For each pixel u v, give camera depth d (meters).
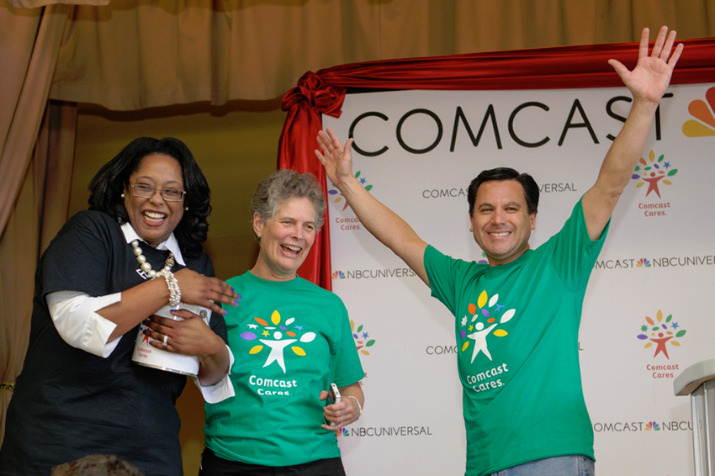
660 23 3.97
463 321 2.95
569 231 2.84
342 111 3.88
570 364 2.75
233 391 2.46
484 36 4.01
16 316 4.12
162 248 2.41
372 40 4.14
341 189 3.29
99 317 2.09
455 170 3.78
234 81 4.17
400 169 3.81
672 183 3.66
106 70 4.28
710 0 3.93
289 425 2.51
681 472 3.45
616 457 3.48
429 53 4.10
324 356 2.65
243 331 2.61
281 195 2.71
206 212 2.49
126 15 4.32
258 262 2.81
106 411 2.16
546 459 2.62
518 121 3.78
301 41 4.16
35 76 4.03
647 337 3.55
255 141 4.46
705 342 3.52
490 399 2.75
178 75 4.20
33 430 2.10
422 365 3.66
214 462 2.53
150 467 2.19
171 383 2.32
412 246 3.24
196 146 4.49
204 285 2.21
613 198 2.76
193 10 4.23
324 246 3.71
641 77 2.64
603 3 4.05
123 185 2.37
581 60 3.71
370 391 3.66
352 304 3.74
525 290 2.85
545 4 4.01
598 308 3.59
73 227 2.24
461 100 3.83
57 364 2.15
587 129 3.74
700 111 3.70
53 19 4.08
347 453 3.62
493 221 2.97
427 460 3.59
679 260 3.60
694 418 1.63
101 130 4.56
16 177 4.00
